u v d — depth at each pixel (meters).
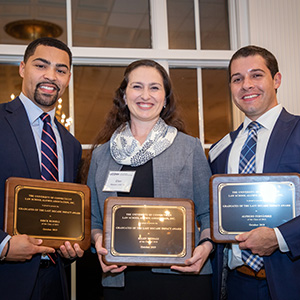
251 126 2.04
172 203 1.77
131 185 1.85
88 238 1.84
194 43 3.10
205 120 3.09
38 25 2.92
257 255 1.83
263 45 2.99
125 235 1.75
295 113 2.96
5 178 1.79
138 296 1.79
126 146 1.93
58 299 1.91
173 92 2.10
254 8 3.01
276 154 1.85
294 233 1.66
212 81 3.12
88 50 2.87
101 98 2.97
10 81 2.85
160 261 1.72
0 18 2.89
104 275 1.84
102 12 3.02
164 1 3.04
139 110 1.95
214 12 3.16
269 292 1.78
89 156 2.20
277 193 1.76
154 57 2.95
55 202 1.79
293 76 2.99
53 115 2.16
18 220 1.70
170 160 1.89
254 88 1.98
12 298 1.72
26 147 1.86
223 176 1.81
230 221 1.77
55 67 2.06
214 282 1.92
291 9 3.04
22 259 1.66
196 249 1.76
